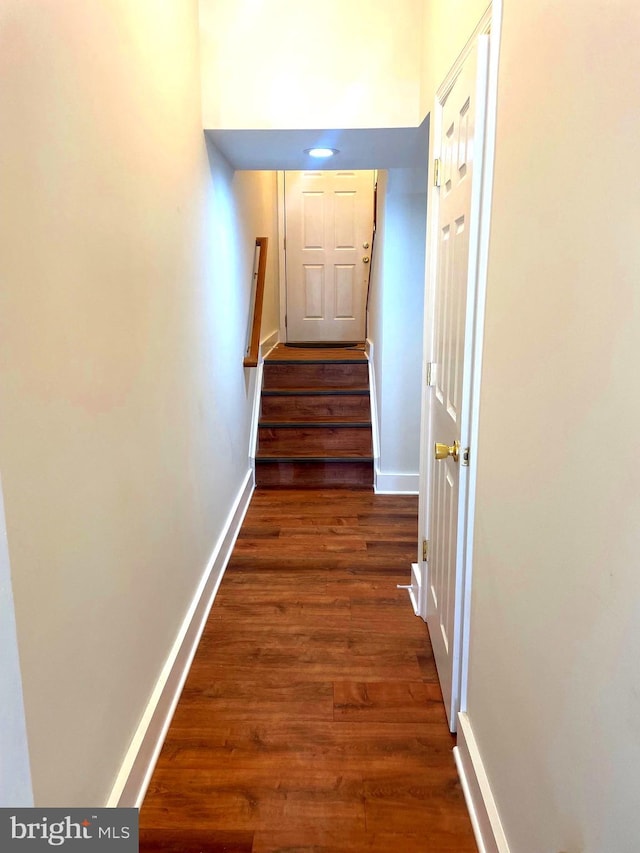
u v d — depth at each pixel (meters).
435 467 2.07
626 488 0.71
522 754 1.11
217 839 1.42
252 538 3.14
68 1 1.10
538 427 1.01
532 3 1.01
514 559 1.15
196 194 2.24
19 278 0.92
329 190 5.60
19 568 0.92
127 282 1.44
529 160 1.04
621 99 0.70
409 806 1.51
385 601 2.51
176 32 1.93
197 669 2.05
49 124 1.02
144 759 1.54
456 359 1.63
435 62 1.96
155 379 1.69
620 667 0.73
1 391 0.87
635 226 0.68
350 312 5.82
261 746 1.71
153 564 1.67
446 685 1.82
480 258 1.36
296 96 2.33
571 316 0.86
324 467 3.97
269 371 4.64
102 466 1.27
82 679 1.17
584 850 0.84
